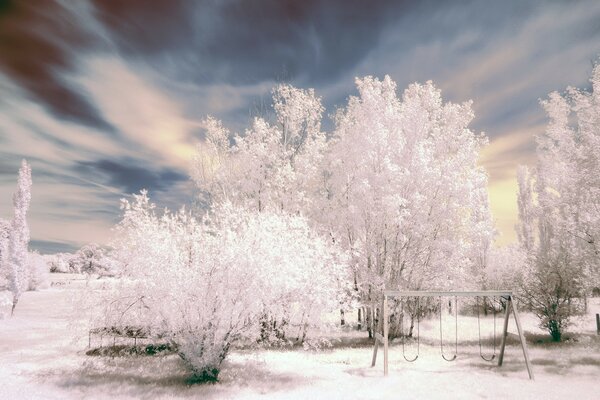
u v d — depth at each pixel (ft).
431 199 59.36
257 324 38.88
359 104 65.62
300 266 43.19
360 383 37.42
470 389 35.01
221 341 36.91
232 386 35.29
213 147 72.23
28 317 84.02
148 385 35.09
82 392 32.94
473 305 104.17
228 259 36.70
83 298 39.52
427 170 58.39
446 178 57.72
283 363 45.60
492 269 98.68
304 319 45.21
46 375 38.27
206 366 36.37
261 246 38.88
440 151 64.49
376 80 63.62
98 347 50.52
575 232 53.72
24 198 103.55
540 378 38.63
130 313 39.22
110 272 40.81
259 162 67.46
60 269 273.54
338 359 48.65
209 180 71.20
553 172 60.13
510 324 82.84
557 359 46.91
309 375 40.19
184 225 43.11
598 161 48.49
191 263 38.91
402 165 61.93
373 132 60.18
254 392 33.91
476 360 48.44
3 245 112.88
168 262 38.22
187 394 32.63
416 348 56.54
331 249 50.67
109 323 39.81
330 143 74.43
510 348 56.24
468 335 69.97
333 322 46.98
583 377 38.24
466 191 57.41
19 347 52.65
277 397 32.48
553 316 60.59
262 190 67.92
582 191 51.42
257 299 37.27
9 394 31.71
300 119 71.77
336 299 47.55
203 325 36.32
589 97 52.13
